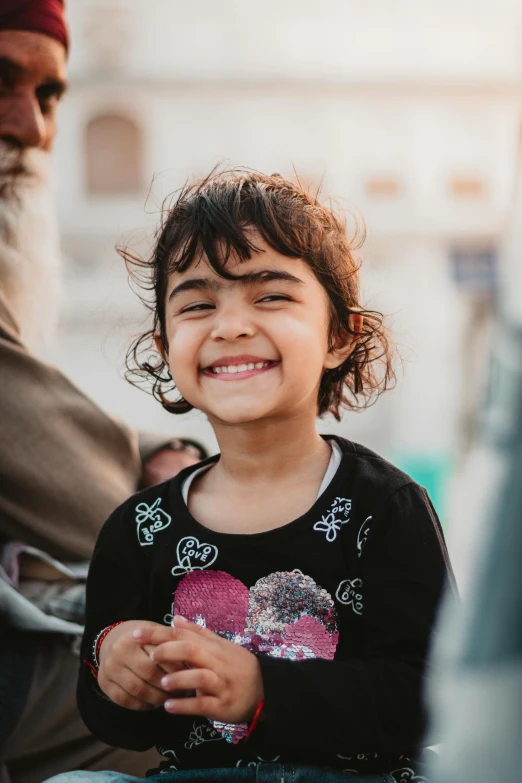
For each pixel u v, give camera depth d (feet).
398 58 47.96
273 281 3.76
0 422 5.10
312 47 47.75
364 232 4.73
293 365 3.71
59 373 5.47
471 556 2.70
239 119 47.73
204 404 3.80
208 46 47.24
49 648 4.88
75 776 3.66
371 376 4.59
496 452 2.65
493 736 2.44
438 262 48.16
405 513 3.71
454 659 2.68
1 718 4.53
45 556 5.11
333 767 3.55
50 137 6.01
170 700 3.23
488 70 48.06
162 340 4.23
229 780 3.49
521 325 2.66
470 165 48.85
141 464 5.75
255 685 3.31
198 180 4.41
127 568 3.96
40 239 6.03
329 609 3.66
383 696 3.40
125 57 46.60
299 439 3.90
